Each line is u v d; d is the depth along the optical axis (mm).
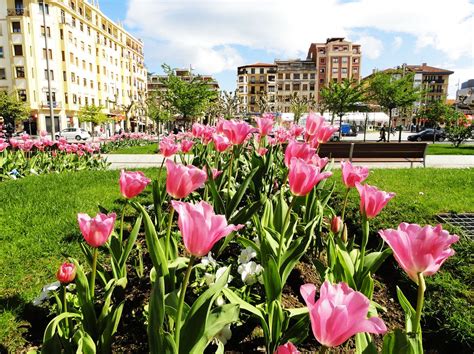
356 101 34719
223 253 3312
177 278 2289
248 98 100625
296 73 93562
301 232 3129
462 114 24406
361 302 989
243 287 2348
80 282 1779
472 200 5613
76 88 54812
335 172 8305
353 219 4785
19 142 9602
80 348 1531
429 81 100438
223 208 3025
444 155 16609
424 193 6203
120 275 2365
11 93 46188
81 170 10250
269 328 1876
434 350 2504
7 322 2566
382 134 33844
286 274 2133
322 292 1069
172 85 31859
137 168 10375
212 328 1531
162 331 1354
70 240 4258
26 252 3902
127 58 75312
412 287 3109
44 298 2453
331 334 979
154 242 1818
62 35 51406
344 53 91125
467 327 2510
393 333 1271
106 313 1807
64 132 41656
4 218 5020
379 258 2076
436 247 1150
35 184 7566
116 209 5398
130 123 72312
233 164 4297
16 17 47688
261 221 2689
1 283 3230
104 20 65000
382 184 7148
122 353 2150
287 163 2547
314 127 3107
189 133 8977
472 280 3154
